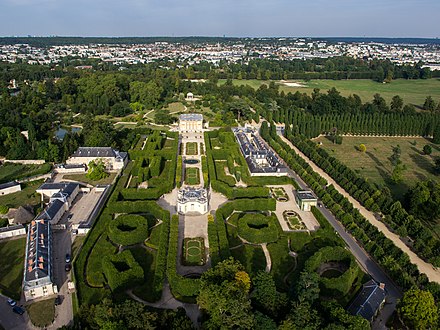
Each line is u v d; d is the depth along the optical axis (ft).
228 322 536.42
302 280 616.80
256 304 605.73
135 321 526.98
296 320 545.85
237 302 544.21
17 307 617.21
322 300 637.71
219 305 550.36
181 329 531.09
